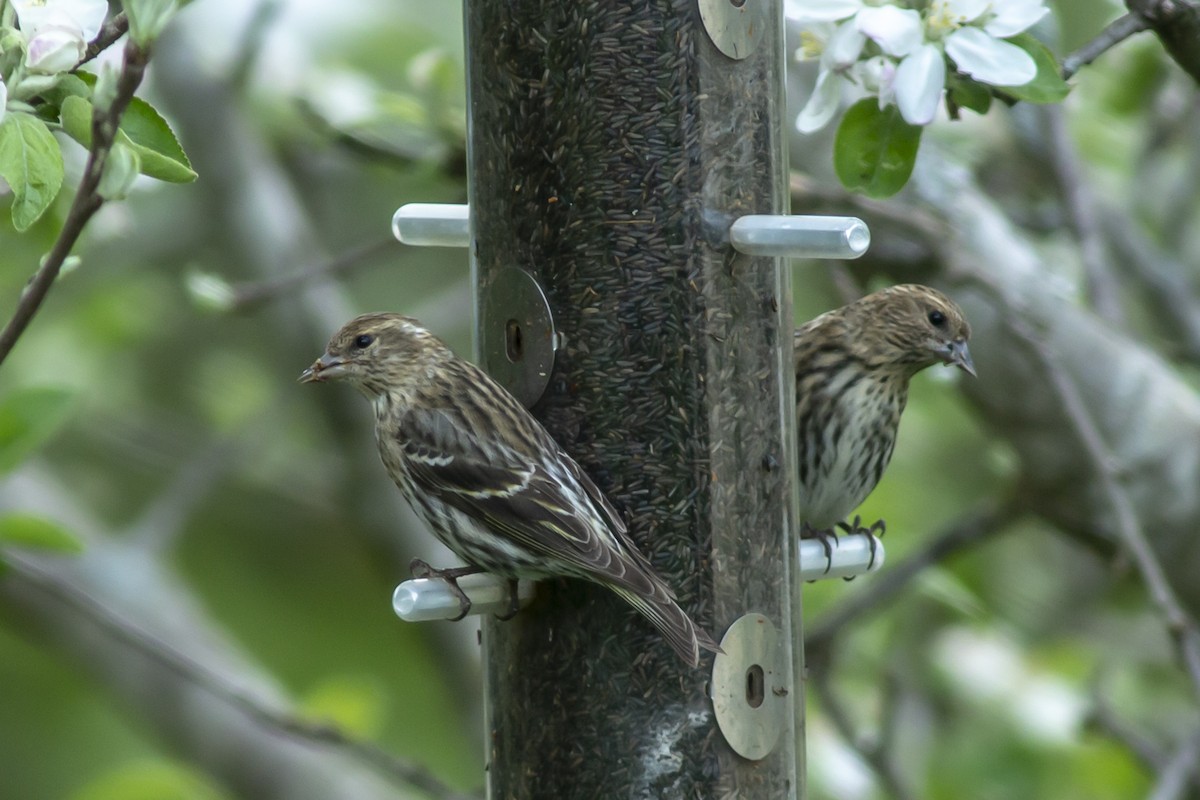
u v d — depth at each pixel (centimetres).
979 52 880
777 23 935
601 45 909
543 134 920
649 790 900
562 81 916
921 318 1059
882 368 1069
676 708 900
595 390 913
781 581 931
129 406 1727
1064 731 1341
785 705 930
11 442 949
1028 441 1230
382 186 1689
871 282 1255
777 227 894
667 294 905
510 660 928
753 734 916
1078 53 934
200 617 1509
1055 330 1225
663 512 906
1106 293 1221
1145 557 980
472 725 1541
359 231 1753
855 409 1063
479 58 938
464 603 893
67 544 997
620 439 910
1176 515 1217
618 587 841
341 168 1725
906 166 919
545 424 923
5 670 1716
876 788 1328
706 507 905
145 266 1619
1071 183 1224
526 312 926
